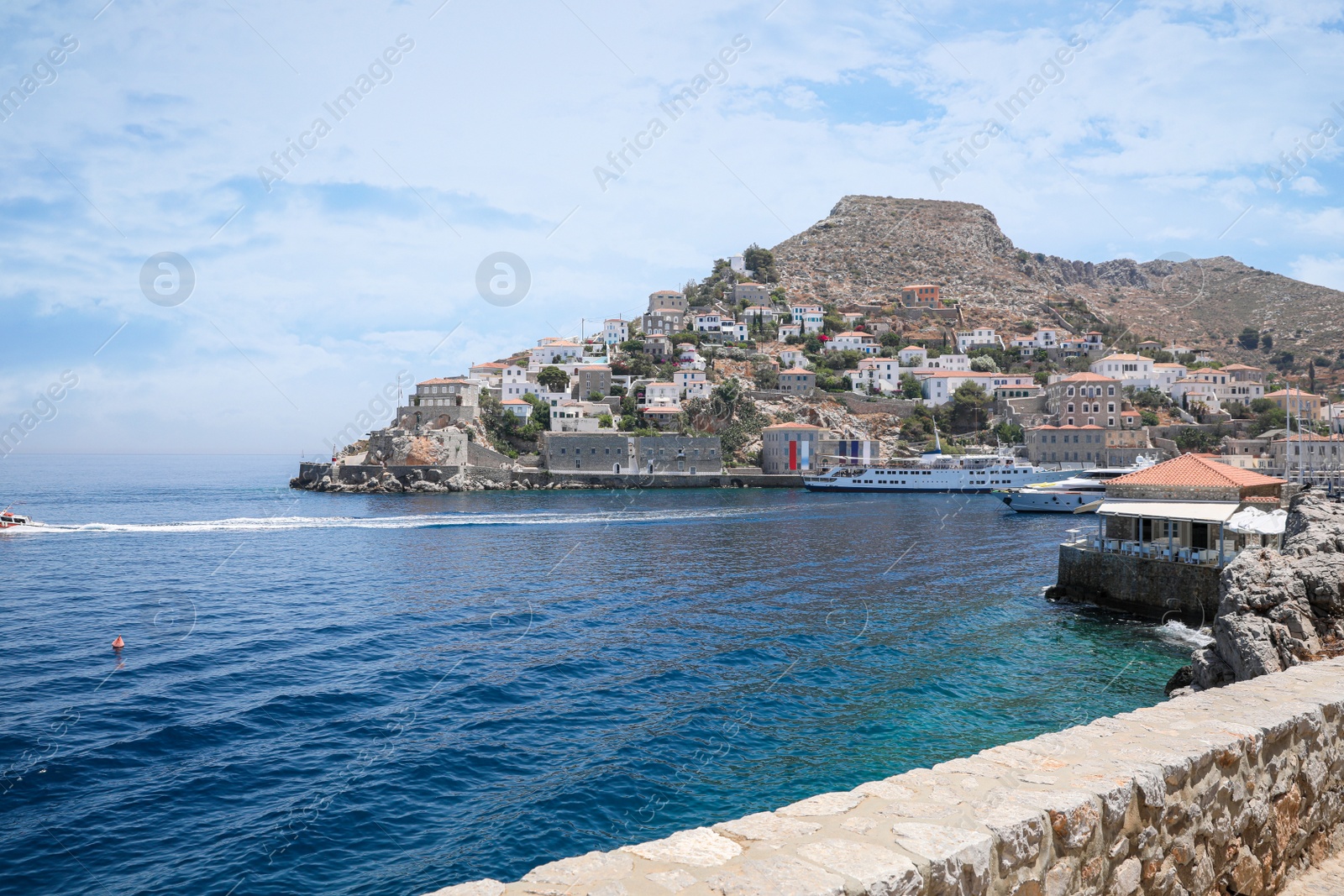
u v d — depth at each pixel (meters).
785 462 164.50
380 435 158.62
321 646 37.50
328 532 86.12
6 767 23.11
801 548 72.62
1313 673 11.70
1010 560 64.81
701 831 6.68
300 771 22.98
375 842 19.05
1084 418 160.62
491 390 187.88
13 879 17.42
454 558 66.62
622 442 160.25
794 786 22.06
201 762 23.56
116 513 112.62
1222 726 9.04
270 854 18.45
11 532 86.81
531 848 18.81
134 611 45.62
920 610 45.50
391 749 24.64
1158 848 7.67
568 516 103.56
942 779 7.57
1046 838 6.77
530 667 33.81
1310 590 26.11
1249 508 42.50
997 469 142.38
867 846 6.19
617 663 34.38
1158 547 45.19
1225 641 27.33
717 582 55.00
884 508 114.81
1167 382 185.12
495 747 24.80
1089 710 28.48
